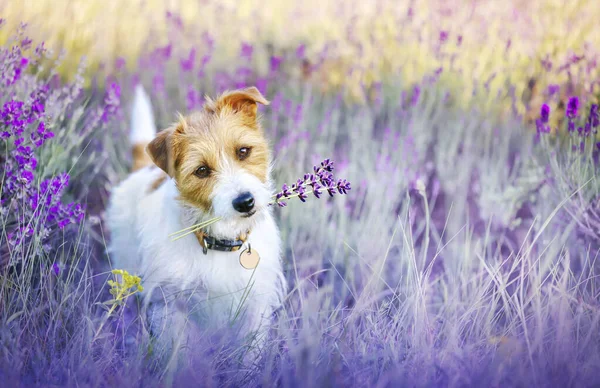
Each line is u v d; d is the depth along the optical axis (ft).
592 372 10.94
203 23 30.40
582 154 17.16
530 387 10.50
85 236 16.47
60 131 17.83
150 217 14.46
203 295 13.98
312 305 13.42
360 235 17.87
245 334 13.74
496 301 13.17
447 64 24.93
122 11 31.07
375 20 29.09
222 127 13.80
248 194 13.06
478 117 22.49
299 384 10.71
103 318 13.08
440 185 20.53
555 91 20.71
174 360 11.39
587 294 13.43
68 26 27.07
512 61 24.59
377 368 11.64
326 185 13.20
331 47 27.14
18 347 11.82
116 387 10.88
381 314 13.42
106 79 24.47
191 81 25.86
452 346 11.76
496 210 18.56
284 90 25.09
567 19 26.50
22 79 16.55
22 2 26.78
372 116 23.43
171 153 13.52
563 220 16.84
